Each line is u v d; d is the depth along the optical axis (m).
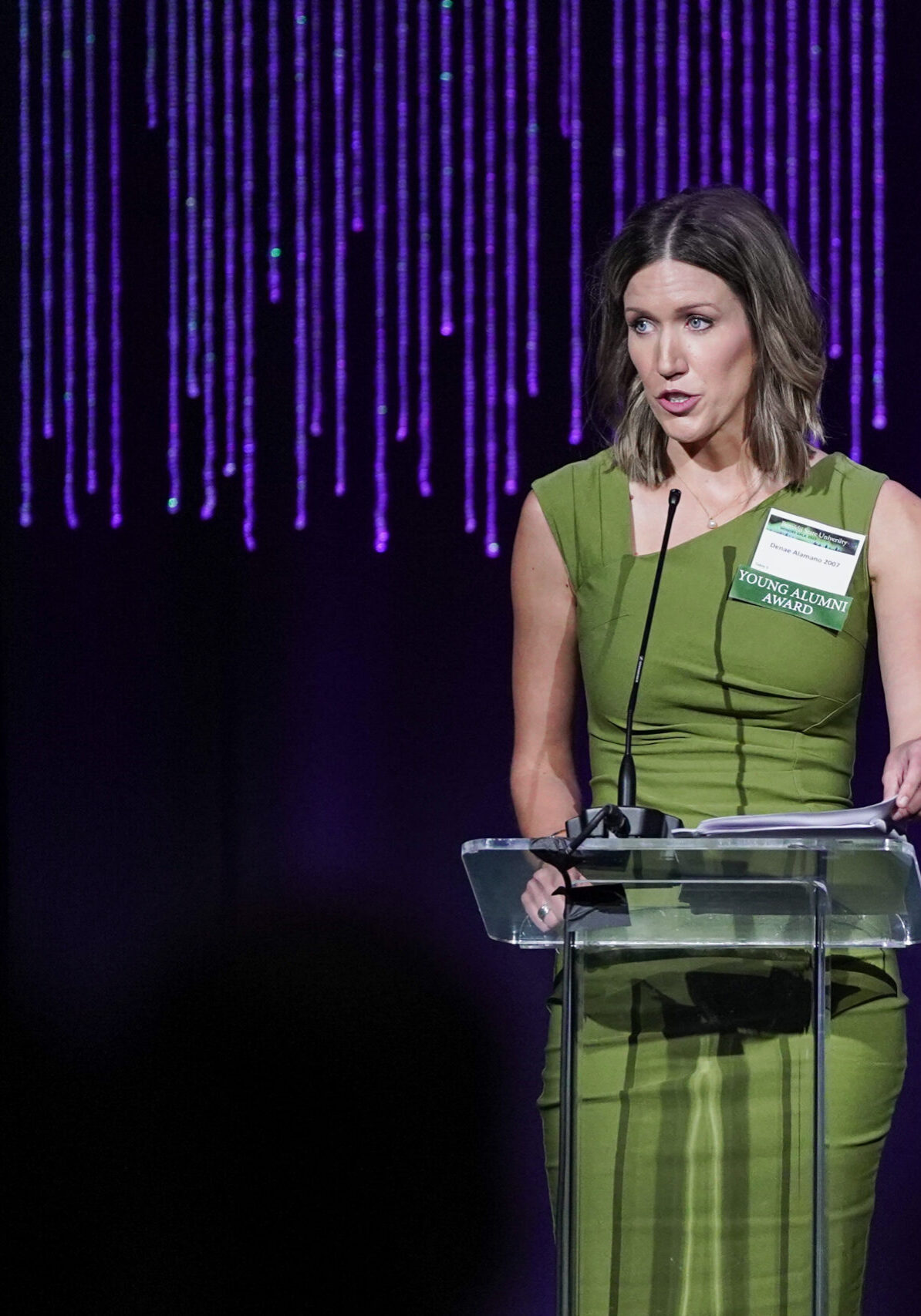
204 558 12.97
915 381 12.33
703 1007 7.47
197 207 12.93
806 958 7.45
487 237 12.74
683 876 6.46
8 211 13.05
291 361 12.88
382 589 12.89
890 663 7.76
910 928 6.86
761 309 7.76
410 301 12.80
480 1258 12.44
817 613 7.80
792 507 7.96
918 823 12.62
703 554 7.94
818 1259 6.50
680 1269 7.39
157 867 12.93
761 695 7.79
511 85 12.75
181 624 12.98
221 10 12.98
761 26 12.58
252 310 12.90
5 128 13.08
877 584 7.90
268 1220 12.55
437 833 12.84
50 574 13.04
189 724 12.96
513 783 8.39
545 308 12.70
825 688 7.82
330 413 12.86
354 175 12.84
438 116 12.80
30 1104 12.75
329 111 12.87
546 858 6.27
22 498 13.03
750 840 5.98
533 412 12.73
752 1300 7.34
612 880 6.58
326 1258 12.50
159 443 12.98
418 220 12.80
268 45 12.93
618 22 12.67
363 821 12.87
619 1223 7.46
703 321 7.70
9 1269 12.59
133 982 12.84
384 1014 12.70
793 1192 7.35
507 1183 12.48
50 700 13.02
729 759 7.80
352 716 12.90
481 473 12.78
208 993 12.80
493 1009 12.63
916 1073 12.19
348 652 12.92
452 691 12.86
